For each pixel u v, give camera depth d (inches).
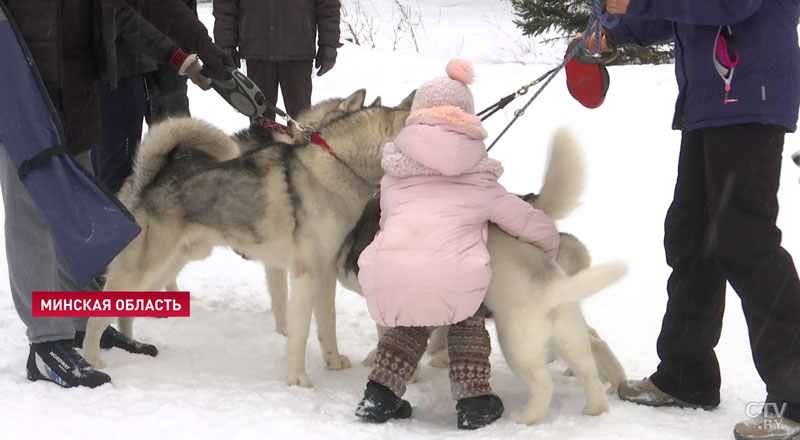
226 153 152.9
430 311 119.5
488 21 540.1
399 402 127.0
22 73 122.3
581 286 118.2
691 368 127.6
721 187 114.3
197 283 201.6
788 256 113.1
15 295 130.7
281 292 168.7
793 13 113.3
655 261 205.9
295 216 142.7
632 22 133.3
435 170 123.8
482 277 119.2
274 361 154.3
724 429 117.8
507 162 272.2
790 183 243.9
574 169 134.8
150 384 134.6
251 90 156.6
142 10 151.4
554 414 127.3
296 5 239.8
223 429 115.7
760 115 109.7
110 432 113.1
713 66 113.0
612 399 134.6
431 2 658.8
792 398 111.7
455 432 122.0
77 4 135.0
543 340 121.6
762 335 112.9
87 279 123.7
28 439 109.3
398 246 120.7
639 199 244.4
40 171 122.3
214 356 155.1
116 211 124.6
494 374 150.3
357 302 191.9
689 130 121.7
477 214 123.1
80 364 131.1
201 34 152.6
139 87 179.2
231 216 145.2
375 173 145.3
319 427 118.6
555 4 386.9
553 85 341.4
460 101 128.4
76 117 137.8
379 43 480.1
